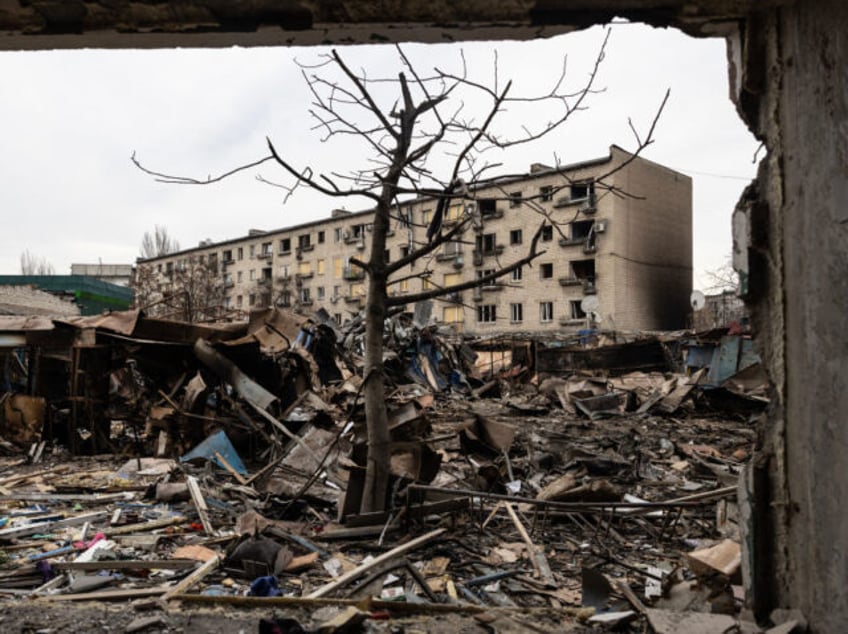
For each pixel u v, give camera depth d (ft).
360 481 20.79
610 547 19.26
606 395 57.93
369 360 20.18
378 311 19.89
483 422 33.17
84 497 25.94
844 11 6.46
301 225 190.39
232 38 7.46
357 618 10.02
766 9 7.81
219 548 19.25
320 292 184.65
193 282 173.47
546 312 133.18
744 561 8.68
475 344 94.73
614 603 13.92
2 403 38.01
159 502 25.31
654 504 18.78
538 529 20.89
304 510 23.16
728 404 57.00
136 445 36.88
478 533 20.29
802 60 7.27
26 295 106.93
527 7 7.19
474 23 7.32
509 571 16.78
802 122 7.34
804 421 7.52
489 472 26.40
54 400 39.06
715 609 11.21
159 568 17.08
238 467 31.14
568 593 15.43
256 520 21.08
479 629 10.11
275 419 32.94
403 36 7.57
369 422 20.33
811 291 7.25
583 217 126.11
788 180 7.75
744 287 8.59
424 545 18.58
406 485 21.42
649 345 77.36
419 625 10.22
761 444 8.65
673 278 136.15
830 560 6.96
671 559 18.07
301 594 15.42
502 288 137.90
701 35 8.43
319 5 7.00
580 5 7.32
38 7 6.84
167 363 38.29
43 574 16.49
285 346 38.81
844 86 6.48
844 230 6.54
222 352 37.83
